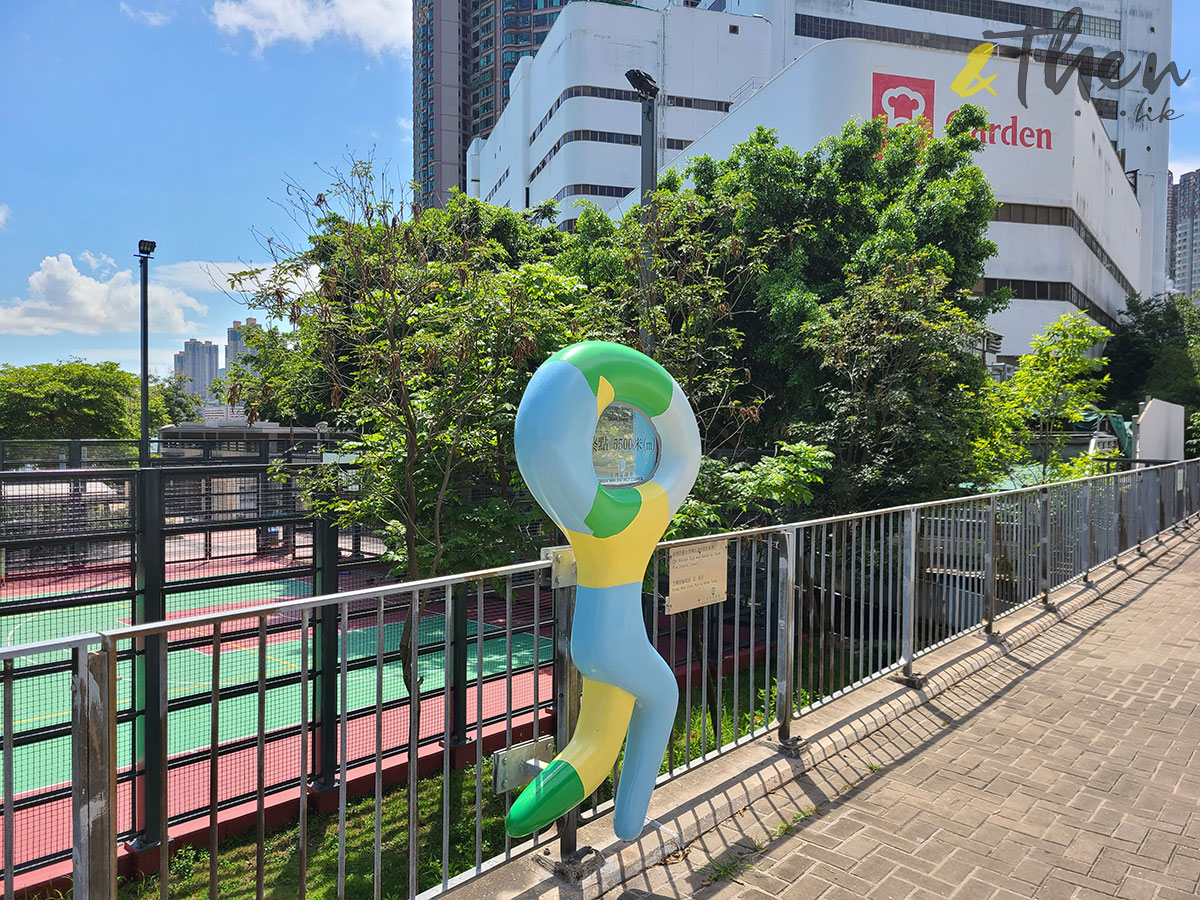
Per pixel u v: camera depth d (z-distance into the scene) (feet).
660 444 9.79
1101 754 14.98
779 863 11.09
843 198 43.39
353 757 20.25
